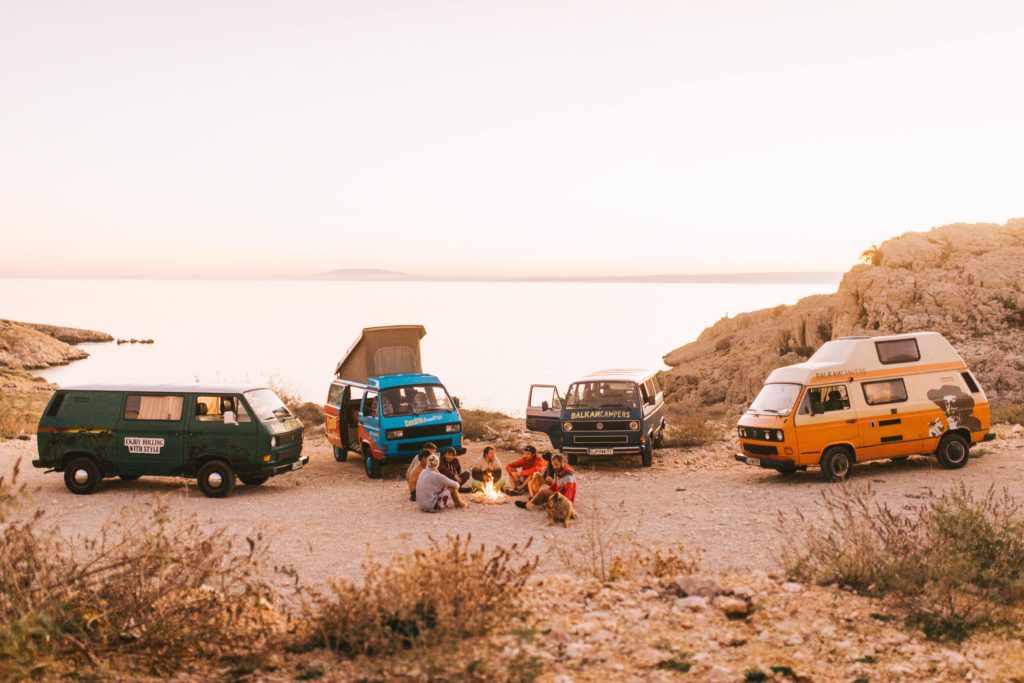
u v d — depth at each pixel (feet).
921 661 21.09
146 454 51.39
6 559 21.53
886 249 146.51
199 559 22.91
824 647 21.99
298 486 55.57
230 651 20.77
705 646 21.84
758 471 57.93
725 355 201.05
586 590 26.78
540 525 41.60
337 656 20.57
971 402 53.36
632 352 515.09
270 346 583.58
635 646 21.68
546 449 70.49
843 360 53.11
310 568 32.94
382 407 57.77
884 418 51.93
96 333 643.04
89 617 20.80
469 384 331.57
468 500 48.91
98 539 36.42
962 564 27.12
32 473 60.49
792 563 30.83
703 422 81.41
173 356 483.51
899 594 26.11
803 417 51.21
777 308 225.76
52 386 183.73
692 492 50.03
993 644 22.40
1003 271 130.00
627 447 60.54
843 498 44.47
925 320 127.95
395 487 54.70
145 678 19.16
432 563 22.67
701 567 31.55
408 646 20.98
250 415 50.90
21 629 18.60
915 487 47.11
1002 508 39.32
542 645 21.59
